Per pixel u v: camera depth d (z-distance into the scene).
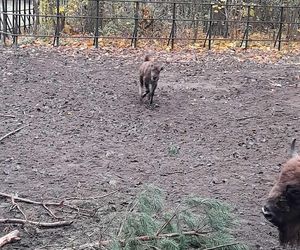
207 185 8.27
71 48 18.03
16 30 18.95
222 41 21.30
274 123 11.45
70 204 7.30
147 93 12.31
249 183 8.43
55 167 8.63
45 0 20.88
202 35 21.89
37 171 8.45
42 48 17.83
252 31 23.62
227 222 6.14
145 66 12.22
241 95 13.48
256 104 12.77
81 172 8.48
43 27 20.89
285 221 5.61
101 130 10.52
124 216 5.84
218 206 6.08
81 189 7.86
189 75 15.24
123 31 21.11
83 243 6.18
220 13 22.94
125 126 10.84
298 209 5.56
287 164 5.70
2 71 14.28
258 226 7.07
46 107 11.67
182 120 11.41
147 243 5.75
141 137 10.29
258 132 10.89
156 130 10.73
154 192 6.11
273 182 8.50
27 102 11.91
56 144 9.63
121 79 14.32
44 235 6.55
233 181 8.48
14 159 8.87
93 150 9.45
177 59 17.31
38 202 7.28
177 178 8.47
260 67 16.72
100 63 16.02
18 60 15.64
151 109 12.02
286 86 14.43
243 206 7.62
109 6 21.39
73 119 11.04
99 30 20.86
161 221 6.18
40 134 10.08
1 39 19.91
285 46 21.17
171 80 14.60
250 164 9.24
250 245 6.57
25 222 6.71
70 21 21.27
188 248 6.07
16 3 21.06
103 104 12.15
